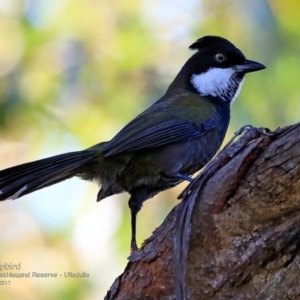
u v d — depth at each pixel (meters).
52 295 12.01
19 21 13.55
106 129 12.98
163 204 12.24
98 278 12.07
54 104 13.09
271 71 12.58
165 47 13.57
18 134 12.95
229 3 13.34
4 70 13.23
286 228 5.84
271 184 5.70
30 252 12.48
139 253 6.80
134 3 13.65
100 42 13.55
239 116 12.31
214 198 5.98
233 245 6.02
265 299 6.07
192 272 6.21
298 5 12.85
